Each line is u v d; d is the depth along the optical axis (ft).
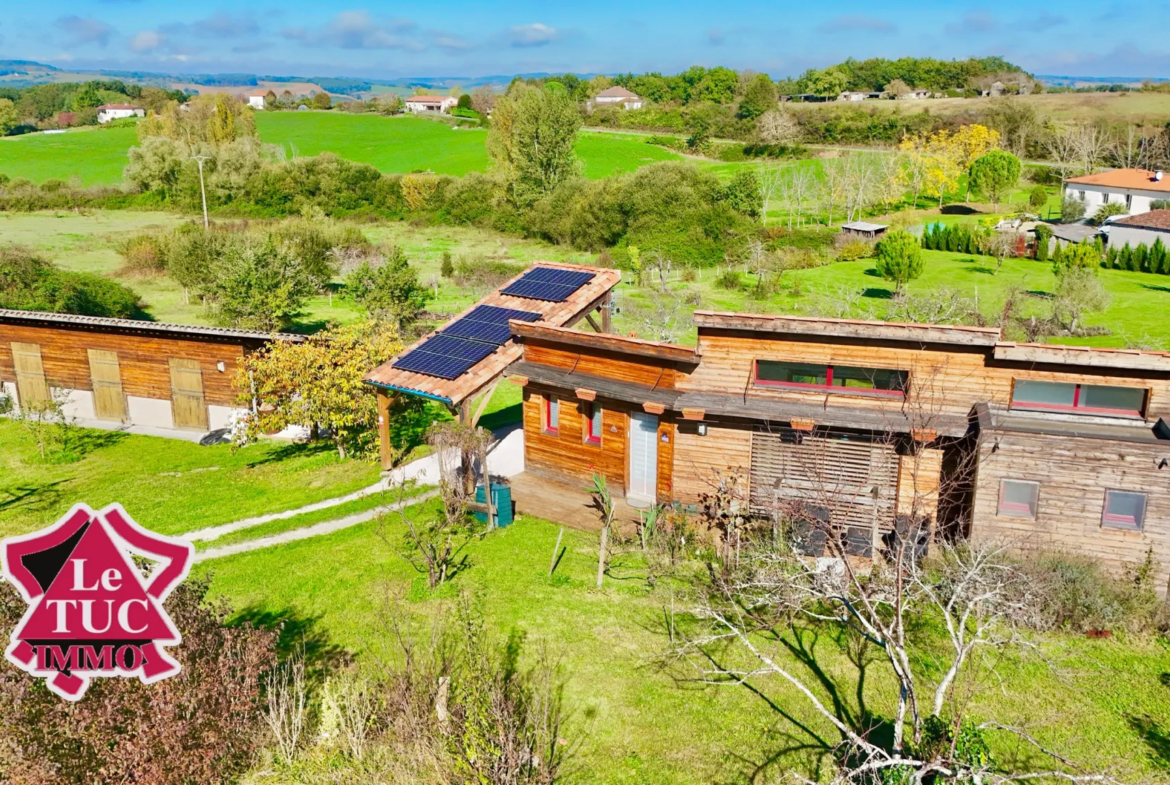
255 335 96.32
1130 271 194.49
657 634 53.67
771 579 50.57
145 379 103.81
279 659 50.88
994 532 57.21
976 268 193.47
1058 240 204.85
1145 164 344.90
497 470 80.38
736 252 213.66
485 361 76.64
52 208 286.46
